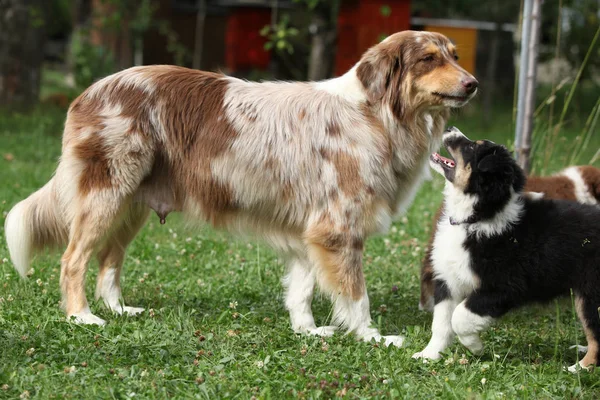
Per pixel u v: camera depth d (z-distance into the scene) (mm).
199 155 6188
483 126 21047
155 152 6242
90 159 6113
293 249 6453
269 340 5820
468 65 20594
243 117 6160
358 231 6117
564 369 5551
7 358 5125
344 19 20375
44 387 4668
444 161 6172
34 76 20062
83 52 19828
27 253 6523
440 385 5098
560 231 5762
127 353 5363
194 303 6957
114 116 6145
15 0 19516
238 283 7559
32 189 11188
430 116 6266
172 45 23719
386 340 6102
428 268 6973
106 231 6188
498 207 5715
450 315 5945
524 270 5711
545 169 9797
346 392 4773
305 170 6113
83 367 5062
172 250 8680
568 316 7035
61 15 35406
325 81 6488
